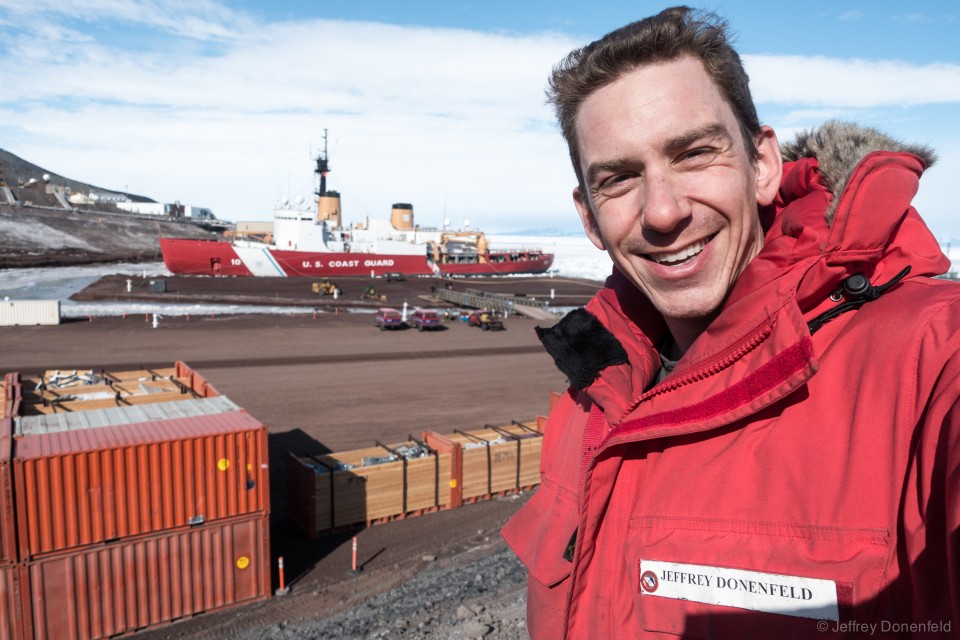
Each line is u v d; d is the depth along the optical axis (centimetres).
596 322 173
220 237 12431
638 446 144
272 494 1720
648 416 135
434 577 1260
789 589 104
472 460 1689
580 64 141
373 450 1700
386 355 3719
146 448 1074
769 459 115
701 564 116
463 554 1394
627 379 156
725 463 121
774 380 113
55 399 1582
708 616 113
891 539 97
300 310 5325
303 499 1491
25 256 9106
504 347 4131
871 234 111
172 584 1105
